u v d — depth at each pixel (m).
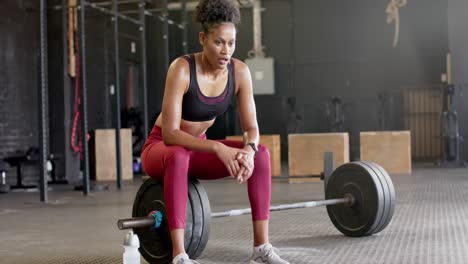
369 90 14.81
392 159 9.03
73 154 9.79
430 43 14.64
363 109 14.83
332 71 14.91
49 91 9.55
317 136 7.99
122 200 6.28
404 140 8.98
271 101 14.94
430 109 14.70
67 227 4.31
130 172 9.71
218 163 2.51
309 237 3.49
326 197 3.56
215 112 2.55
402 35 14.70
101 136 9.56
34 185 8.23
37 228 4.29
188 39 14.88
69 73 9.58
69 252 3.25
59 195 7.03
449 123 10.91
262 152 2.49
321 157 7.98
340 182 3.49
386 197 3.37
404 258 2.79
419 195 5.84
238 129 14.96
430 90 14.70
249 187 2.50
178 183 2.36
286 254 2.96
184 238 2.59
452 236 3.41
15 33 8.77
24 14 8.97
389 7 13.73
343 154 7.97
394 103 14.79
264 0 14.98
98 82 11.16
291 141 8.06
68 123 9.64
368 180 3.36
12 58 8.71
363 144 9.09
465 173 9.01
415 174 8.89
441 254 2.87
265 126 14.95
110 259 3.02
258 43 14.16
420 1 14.64
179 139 2.38
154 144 2.56
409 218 4.20
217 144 2.33
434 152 14.67
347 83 14.87
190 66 2.44
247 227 4.02
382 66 14.77
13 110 8.71
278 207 3.10
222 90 2.51
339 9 14.88
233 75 2.54
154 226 2.56
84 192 6.95
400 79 14.77
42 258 3.09
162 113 2.44
